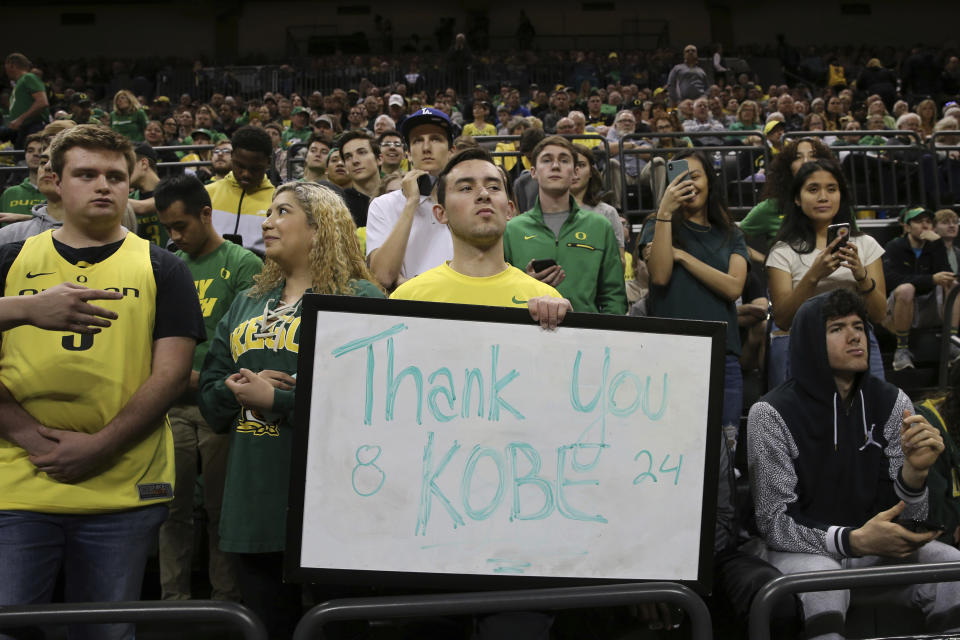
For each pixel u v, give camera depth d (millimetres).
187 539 3465
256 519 2574
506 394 2178
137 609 1937
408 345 2154
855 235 4160
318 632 1976
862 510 2934
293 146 8492
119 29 25672
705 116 11133
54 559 2357
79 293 2143
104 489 2385
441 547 2121
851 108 14883
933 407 3088
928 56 18094
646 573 2193
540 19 25016
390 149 5734
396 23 25391
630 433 2219
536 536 2156
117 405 2418
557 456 2184
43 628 2535
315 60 22578
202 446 3455
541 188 3971
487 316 2188
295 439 2096
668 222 3830
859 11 24938
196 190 3555
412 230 3967
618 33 24969
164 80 20594
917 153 7664
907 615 2885
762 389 4262
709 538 2229
